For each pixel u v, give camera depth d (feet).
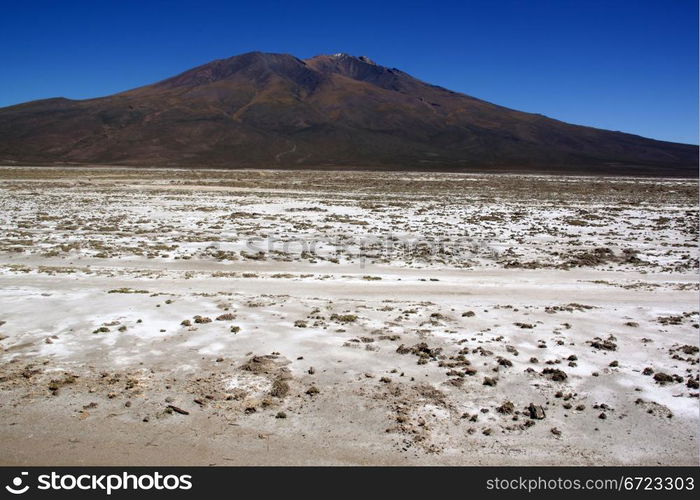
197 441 23.32
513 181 256.32
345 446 23.11
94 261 64.39
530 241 85.15
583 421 25.30
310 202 144.36
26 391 27.37
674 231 96.99
